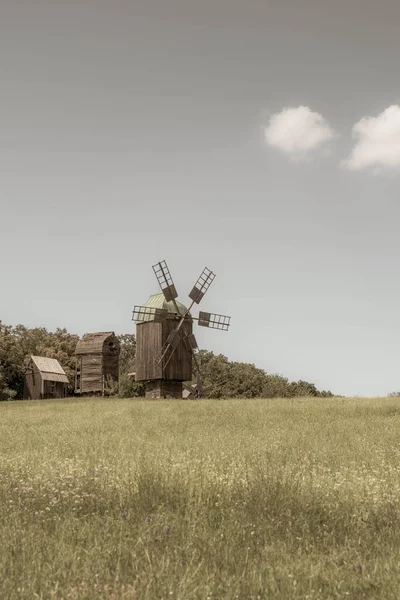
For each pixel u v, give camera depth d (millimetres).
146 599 5578
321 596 5867
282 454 15328
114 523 8461
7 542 7301
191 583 5957
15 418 38406
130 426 29344
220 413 35062
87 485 11305
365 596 5957
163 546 7512
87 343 95312
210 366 116938
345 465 13992
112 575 6320
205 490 10375
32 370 97438
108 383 87938
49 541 7516
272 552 7289
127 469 12273
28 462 14953
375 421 27531
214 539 7695
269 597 5809
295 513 9312
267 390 109625
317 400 42844
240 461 13703
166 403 44875
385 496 9875
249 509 9484
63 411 43500
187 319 66062
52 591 5664
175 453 15891
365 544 7719
